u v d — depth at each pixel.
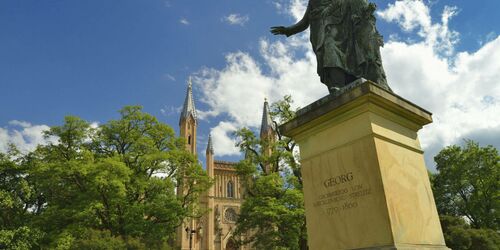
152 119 32.78
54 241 24.03
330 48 5.59
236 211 82.94
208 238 75.56
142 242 24.64
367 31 5.50
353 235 4.10
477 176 36.06
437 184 39.00
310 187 4.77
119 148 32.12
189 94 84.06
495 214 34.22
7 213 28.72
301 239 24.64
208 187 33.16
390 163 4.26
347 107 4.54
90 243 21.39
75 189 29.05
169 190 29.92
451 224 28.19
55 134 30.91
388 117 4.60
